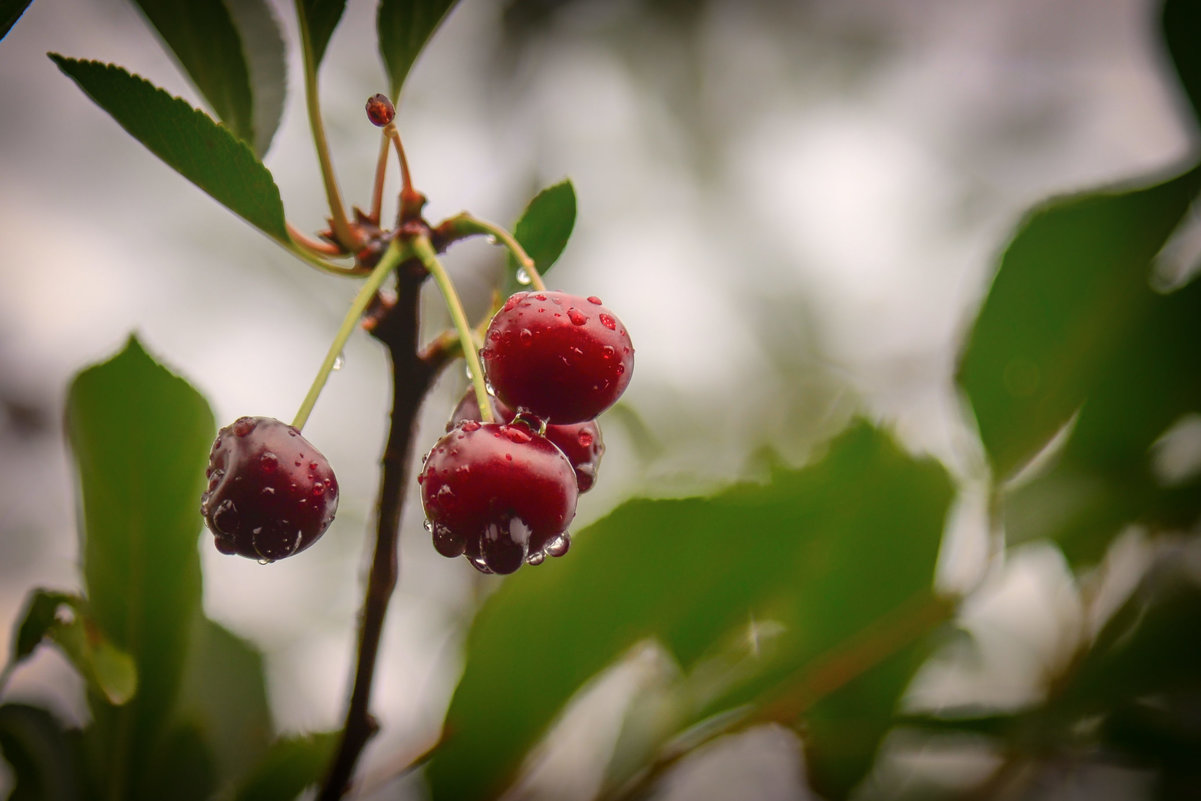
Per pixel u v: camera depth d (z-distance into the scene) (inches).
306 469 15.1
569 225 15.7
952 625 17.4
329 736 15.9
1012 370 16.8
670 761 16.3
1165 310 16.6
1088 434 16.8
